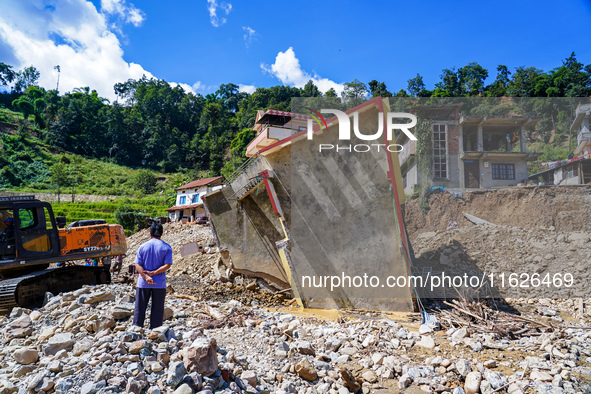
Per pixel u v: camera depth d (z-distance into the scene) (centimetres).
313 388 469
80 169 8912
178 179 9100
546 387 453
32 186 7338
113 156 10900
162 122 12850
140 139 11612
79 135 10906
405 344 636
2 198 834
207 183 4016
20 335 544
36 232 853
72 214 5050
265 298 1098
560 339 629
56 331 525
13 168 7762
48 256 862
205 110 11962
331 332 706
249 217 1193
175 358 404
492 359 561
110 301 673
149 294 543
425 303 898
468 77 10019
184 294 1045
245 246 1195
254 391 414
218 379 397
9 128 10056
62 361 402
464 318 777
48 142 9950
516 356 575
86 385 348
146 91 15025
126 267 1808
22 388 366
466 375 500
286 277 1123
